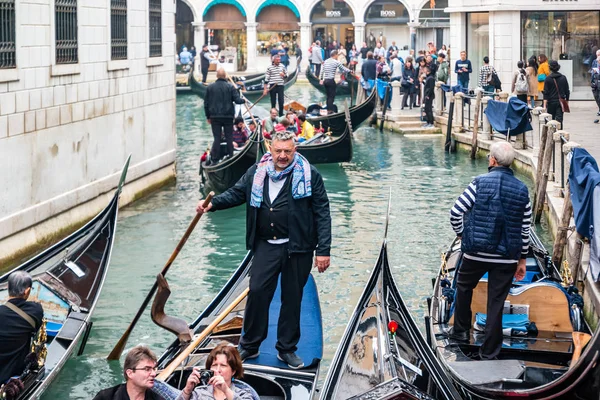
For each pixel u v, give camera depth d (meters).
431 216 13.73
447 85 23.22
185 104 32.66
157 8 15.91
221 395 5.12
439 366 6.20
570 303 7.15
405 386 5.10
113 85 13.80
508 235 6.56
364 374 5.66
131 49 14.58
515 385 6.04
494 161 6.71
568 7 22.77
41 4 11.18
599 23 22.91
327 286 10.33
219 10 44.06
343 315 9.38
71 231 12.29
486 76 21.42
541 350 6.77
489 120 18.53
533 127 16.69
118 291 10.20
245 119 20.27
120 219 13.57
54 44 11.59
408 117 23.83
